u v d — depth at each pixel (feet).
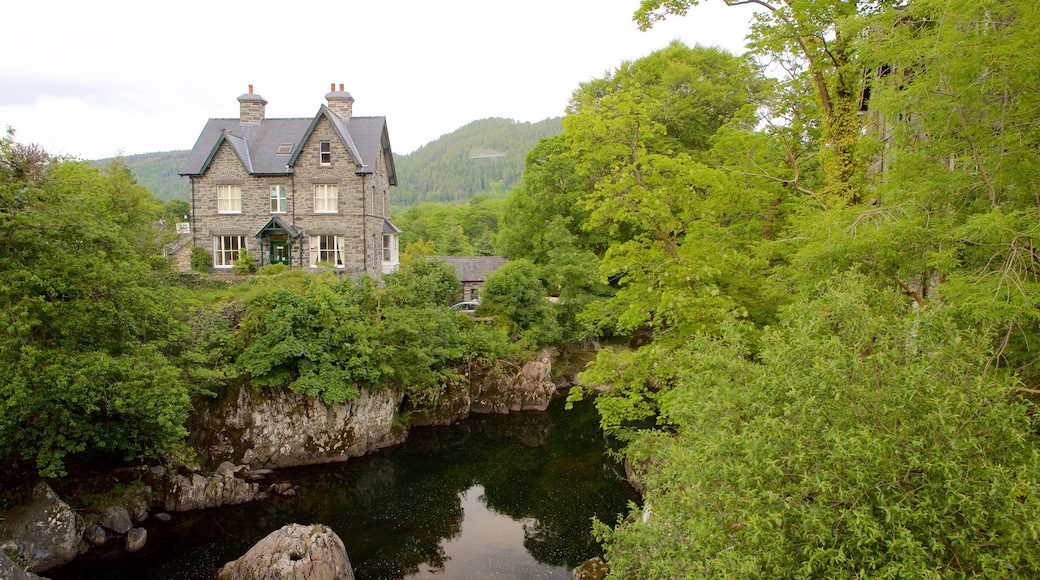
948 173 28.02
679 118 108.37
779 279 39.91
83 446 47.70
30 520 45.96
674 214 49.57
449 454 74.90
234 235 109.70
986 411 18.24
